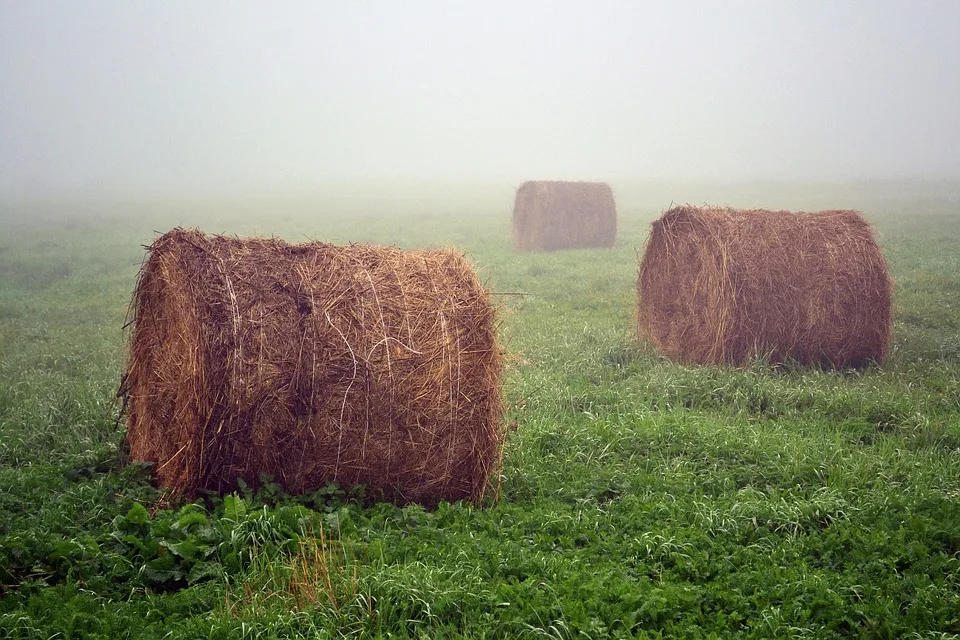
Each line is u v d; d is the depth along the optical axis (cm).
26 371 1188
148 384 764
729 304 1121
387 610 482
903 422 855
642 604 487
